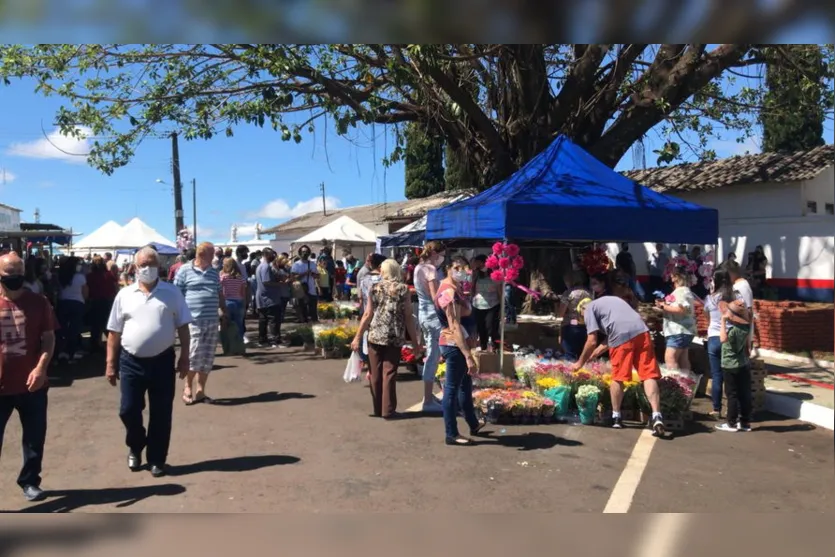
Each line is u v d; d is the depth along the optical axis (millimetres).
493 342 10289
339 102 12250
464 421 6961
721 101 16188
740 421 6785
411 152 16219
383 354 7086
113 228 23906
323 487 4977
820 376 9070
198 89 12406
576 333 8664
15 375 4590
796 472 5445
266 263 12539
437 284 7336
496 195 8875
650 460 5727
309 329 12320
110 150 13109
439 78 12547
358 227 24109
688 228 8320
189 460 5621
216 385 8828
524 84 14180
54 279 11594
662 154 14203
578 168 9180
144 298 5156
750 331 6750
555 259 15594
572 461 5664
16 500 4688
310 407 7562
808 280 15891
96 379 9320
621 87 15094
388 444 6113
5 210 21859
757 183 16891
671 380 7043
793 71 13953
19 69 11688
